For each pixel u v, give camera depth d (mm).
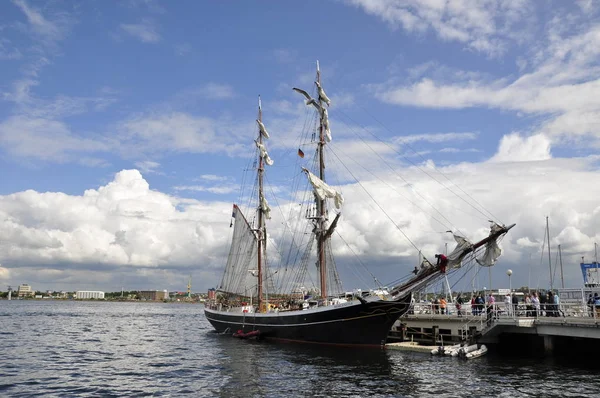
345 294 62875
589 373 40938
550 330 45906
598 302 45750
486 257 53719
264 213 85000
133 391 36938
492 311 51438
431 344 57719
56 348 64938
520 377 39531
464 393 34781
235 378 41594
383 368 44719
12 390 37000
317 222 71500
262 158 86312
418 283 56125
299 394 35406
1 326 104812
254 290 83625
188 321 146000
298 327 63625
